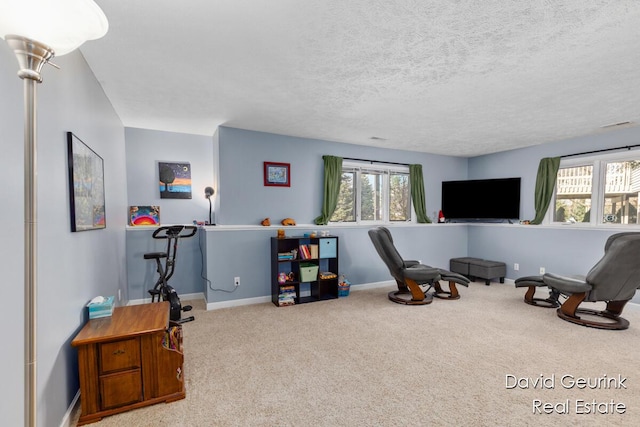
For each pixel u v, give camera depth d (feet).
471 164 19.98
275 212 14.28
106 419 5.85
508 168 17.75
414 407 6.21
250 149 13.66
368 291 15.65
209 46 6.70
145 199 13.60
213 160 14.76
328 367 7.80
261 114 11.45
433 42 6.51
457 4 5.28
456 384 7.04
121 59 7.21
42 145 4.78
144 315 7.04
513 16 5.60
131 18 5.67
